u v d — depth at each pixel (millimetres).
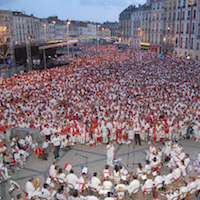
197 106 20375
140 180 11484
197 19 49156
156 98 22953
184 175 11641
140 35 80250
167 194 10023
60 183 10836
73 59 51219
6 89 26000
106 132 15977
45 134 15797
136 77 32062
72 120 17250
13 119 17328
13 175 12289
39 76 33219
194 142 16359
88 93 25500
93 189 10352
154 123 16266
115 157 14227
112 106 20625
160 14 65625
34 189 9680
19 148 13578
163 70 36625
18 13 76812
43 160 13898
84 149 15367
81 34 138125
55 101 22859
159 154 12594
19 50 45844
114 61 46562
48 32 106875
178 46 57438
